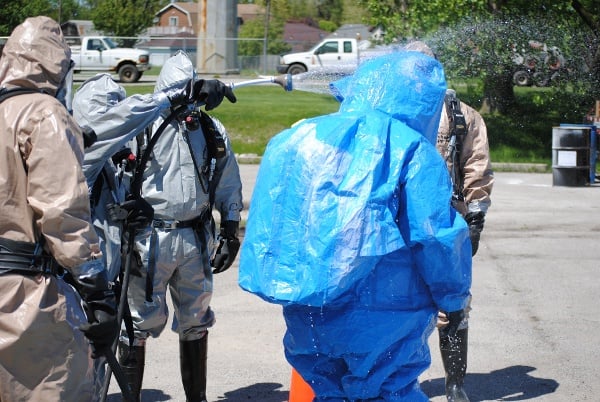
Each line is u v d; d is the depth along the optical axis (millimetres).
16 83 4141
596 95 23094
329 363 4297
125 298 4914
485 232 12406
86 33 64312
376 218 3965
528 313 8398
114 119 4754
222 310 8438
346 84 4484
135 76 40844
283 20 85062
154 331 5715
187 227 5645
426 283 4145
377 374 4211
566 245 11555
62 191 3941
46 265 4094
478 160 5902
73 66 4387
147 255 5520
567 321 8148
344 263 3920
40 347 4062
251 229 4184
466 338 5949
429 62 4426
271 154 4195
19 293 4027
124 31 62469
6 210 4023
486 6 22656
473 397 6289
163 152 5562
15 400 4062
